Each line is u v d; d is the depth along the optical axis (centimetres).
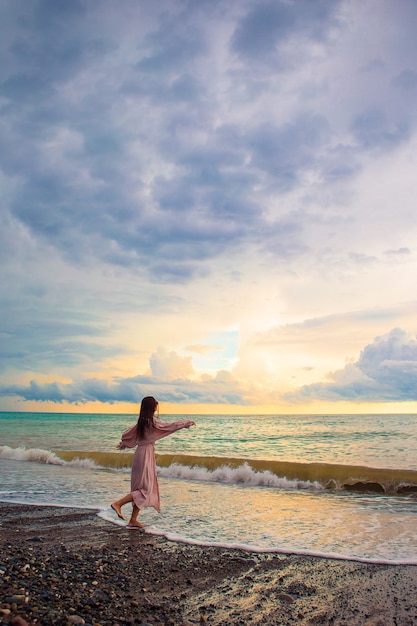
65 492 973
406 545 576
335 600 395
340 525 688
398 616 357
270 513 777
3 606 360
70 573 455
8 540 602
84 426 4241
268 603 387
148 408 717
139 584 432
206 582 441
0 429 3666
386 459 1573
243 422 4903
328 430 3269
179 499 909
